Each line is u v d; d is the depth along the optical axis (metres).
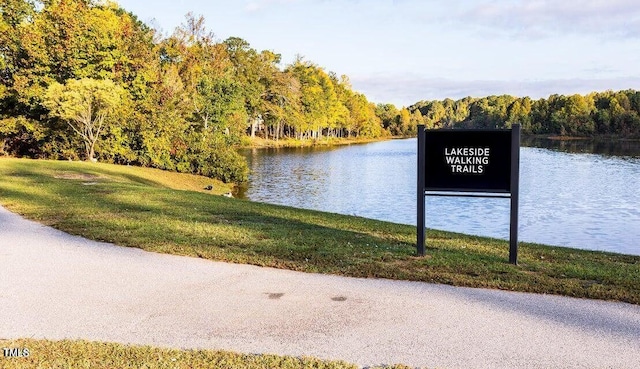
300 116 93.38
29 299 6.47
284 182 34.94
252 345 5.12
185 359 4.69
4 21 36.22
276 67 89.00
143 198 16.08
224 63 65.69
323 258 8.60
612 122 113.38
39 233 10.38
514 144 8.32
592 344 5.14
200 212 13.70
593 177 35.62
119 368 4.49
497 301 6.50
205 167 34.00
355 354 4.91
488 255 9.27
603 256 9.80
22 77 32.72
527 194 27.09
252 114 81.38
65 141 33.91
